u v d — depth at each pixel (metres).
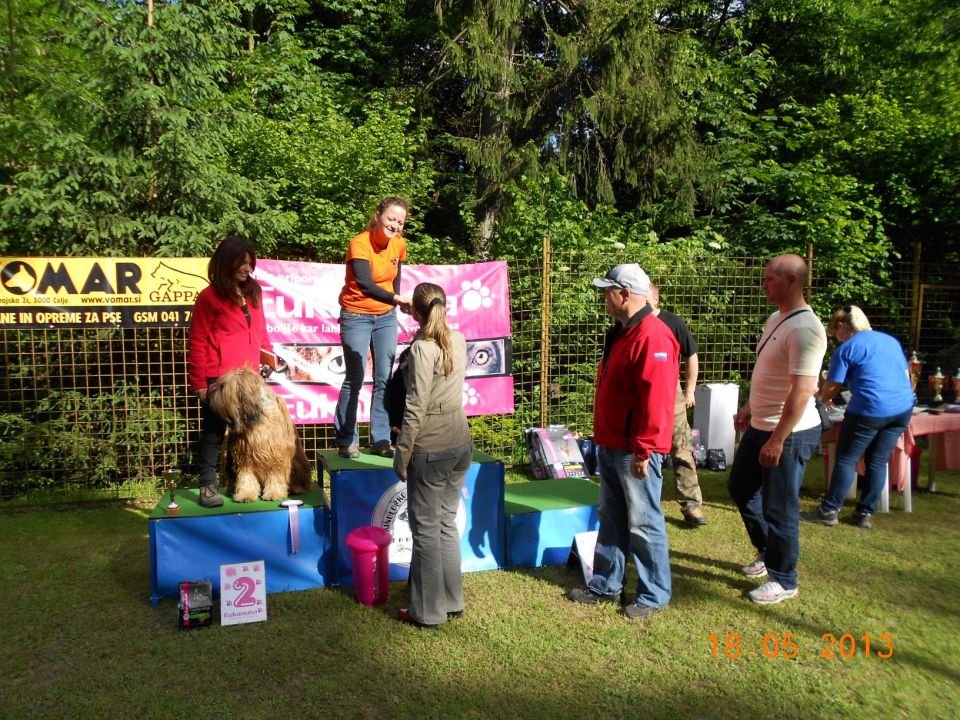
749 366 8.23
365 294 4.12
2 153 6.50
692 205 10.88
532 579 4.14
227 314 3.91
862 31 13.11
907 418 4.98
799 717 2.81
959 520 5.30
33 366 5.86
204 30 7.35
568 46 10.87
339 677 3.04
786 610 3.73
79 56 7.79
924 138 9.67
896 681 3.08
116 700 2.86
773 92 13.60
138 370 6.32
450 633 3.44
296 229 8.65
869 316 8.79
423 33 12.89
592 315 7.46
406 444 3.29
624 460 3.57
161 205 6.53
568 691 2.96
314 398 6.10
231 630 3.46
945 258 10.18
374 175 9.40
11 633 3.42
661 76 11.05
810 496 5.88
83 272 5.52
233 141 7.64
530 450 6.55
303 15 13.14
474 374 6.50
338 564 4.00
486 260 9.03
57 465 5.98
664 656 3.25
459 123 13.16
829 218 8.58
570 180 11.07
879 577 4.18
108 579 4.08
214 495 3.90
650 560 3.62
